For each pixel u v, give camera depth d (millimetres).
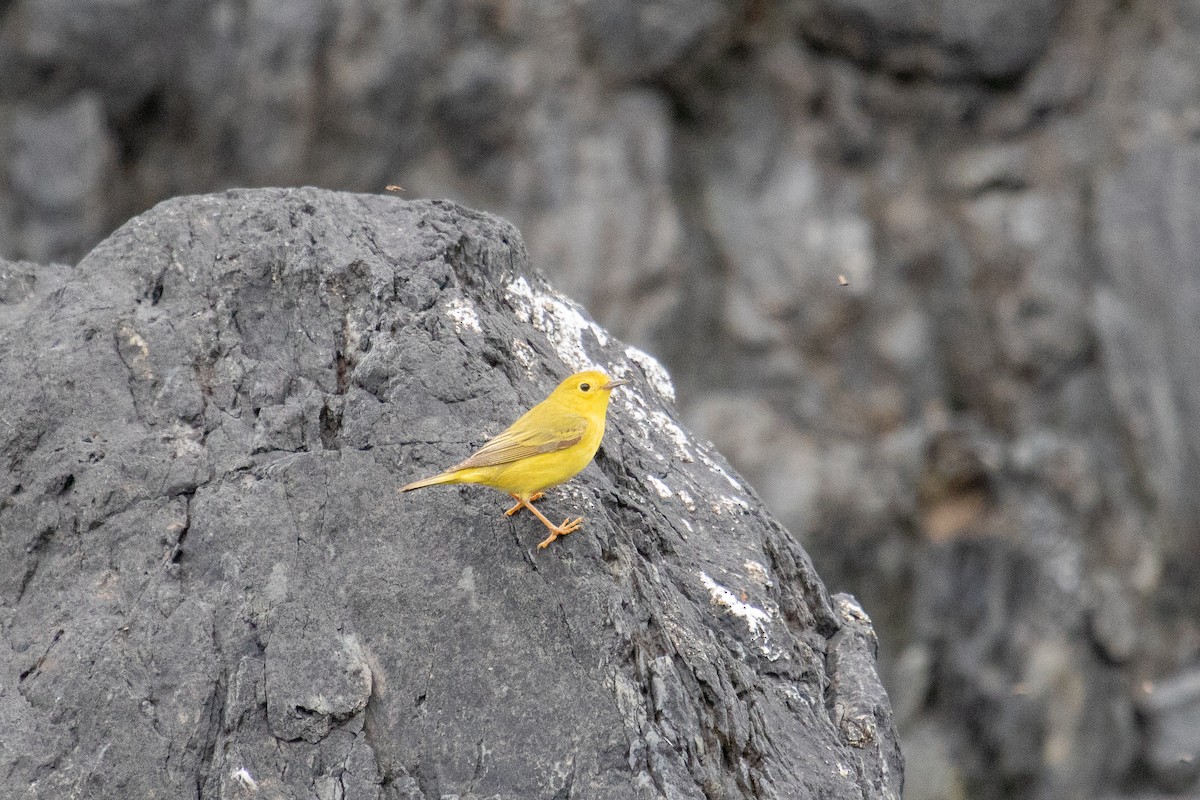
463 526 5656
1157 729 21203
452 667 5395
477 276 6859
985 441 21797
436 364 6043
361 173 21469
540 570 5523
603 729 5230
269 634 5461
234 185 21391
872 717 6473
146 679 5414
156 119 21078
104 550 5758
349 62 21109
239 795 5203
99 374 6098
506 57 21453
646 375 7742
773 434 21391
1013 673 21062
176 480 5840
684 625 5746
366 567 5594
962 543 21344
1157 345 21844
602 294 21594
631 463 6781
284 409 6027
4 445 5984
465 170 21766
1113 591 21438
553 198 21609
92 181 20562
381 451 5840
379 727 5344
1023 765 21016
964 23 21766
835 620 7062
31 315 6539
